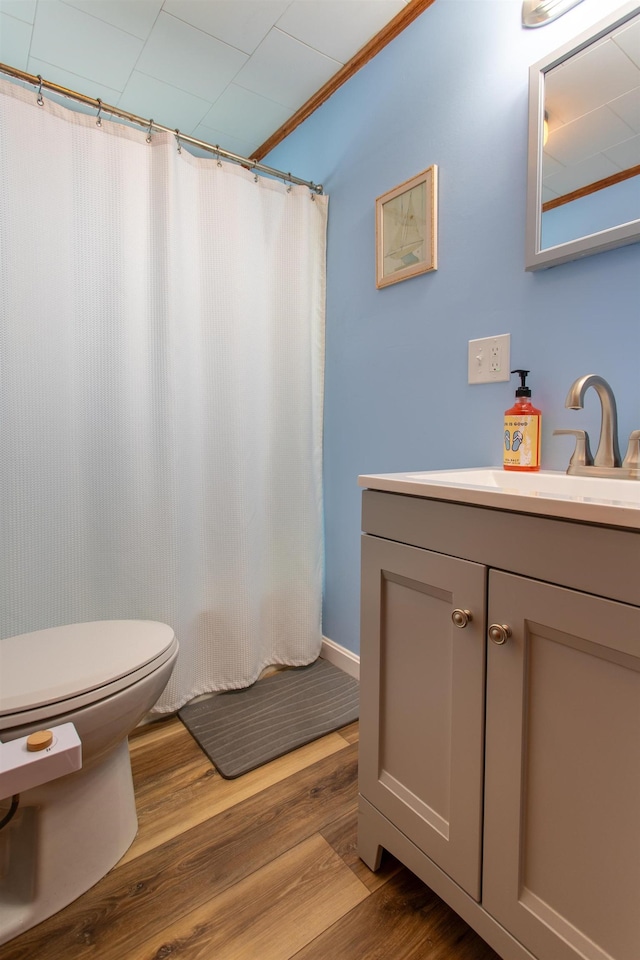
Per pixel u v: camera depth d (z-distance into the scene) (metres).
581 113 1.02
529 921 0.70
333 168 1.76
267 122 1.89
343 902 0.95
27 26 1.38
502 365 1.22
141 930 0.90
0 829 0.84
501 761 0.73
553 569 0.65
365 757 1.00
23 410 1.29
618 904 0.61
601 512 0.58
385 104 1.51
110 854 1.02
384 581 0.94
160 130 1.46
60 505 1.36
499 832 0.74
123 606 1.47
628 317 0.98
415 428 1.49
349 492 1.79
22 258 1.27
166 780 1.29
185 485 1.58
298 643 1.87
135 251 1.44
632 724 0.58
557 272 1.09
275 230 1.75
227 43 1.47
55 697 0.86
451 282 1.34
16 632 1.31
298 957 0.85
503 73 1.18
